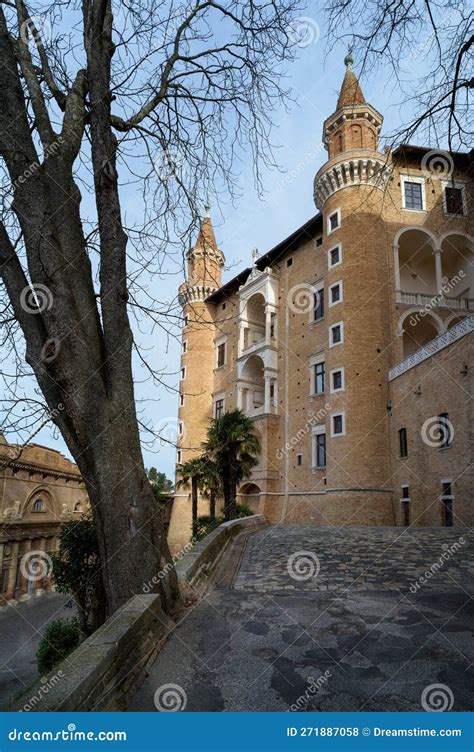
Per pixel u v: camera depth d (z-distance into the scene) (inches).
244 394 1646.2
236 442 1113.4
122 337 258.4
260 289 1614.2
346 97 1325.0
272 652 227.9
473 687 191.2
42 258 238.5
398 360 1160.8
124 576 228.5
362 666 212.1
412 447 981.8
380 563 477.4
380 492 1064.2
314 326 1384.1
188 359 1873.8
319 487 1268.5
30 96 263.0
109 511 232.7
